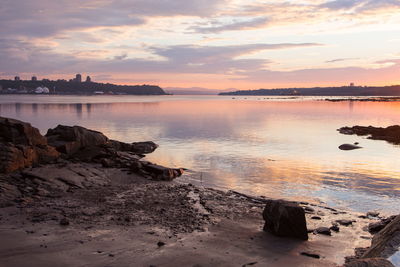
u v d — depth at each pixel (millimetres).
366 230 16031
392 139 49594
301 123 79188
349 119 91250
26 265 11438
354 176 27438
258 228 16125
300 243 14250
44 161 29109
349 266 7898
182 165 32094
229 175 27922
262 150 40938
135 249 13109
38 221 16188
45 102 198250
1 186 20797
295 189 23672
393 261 9180
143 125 73250
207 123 78938
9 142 27594
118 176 26781
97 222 16328
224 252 13055
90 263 11711
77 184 23312
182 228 15828
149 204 19719
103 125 72688
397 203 20484
